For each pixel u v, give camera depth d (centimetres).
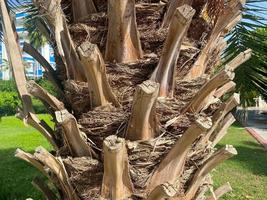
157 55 188
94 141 183
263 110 2411
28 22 379
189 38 204
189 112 181
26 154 193
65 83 201
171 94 183
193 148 187
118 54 187
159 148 175
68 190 185
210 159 180
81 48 165
